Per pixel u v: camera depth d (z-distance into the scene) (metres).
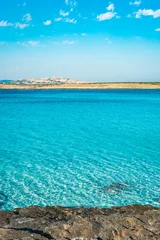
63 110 65.38
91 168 21.19
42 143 29.97
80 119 49.50
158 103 86.56
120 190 17.05
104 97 118.56
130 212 11.82
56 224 9.62
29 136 33.75
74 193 16.52
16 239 8.48
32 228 9.53
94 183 18.09
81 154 25.39
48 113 59.06
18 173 20.02
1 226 9.77
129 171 20.55
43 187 17.39
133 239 8.78
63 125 42.47
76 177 19.16
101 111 63.22
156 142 30.72
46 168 21.16
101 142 30.61
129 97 117.94
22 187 17.39
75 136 33.91
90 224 9.45
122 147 28.25
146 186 17.72
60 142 30.44
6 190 16.92
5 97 119.31
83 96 128.12
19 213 11.73
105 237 8.95
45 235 8.97
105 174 19.81
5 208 14.53
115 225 9.52
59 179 18.78
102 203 15.25
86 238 8.88
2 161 23.06
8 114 56.97
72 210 12.23
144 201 15.59
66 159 23.69
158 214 10.63
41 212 11.82
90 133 35.91
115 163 22.58
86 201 15.45
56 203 15.20
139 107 73.12
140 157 24.50
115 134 35.31
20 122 45.50
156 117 52.44
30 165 21.94
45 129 38.81
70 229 9.27
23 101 94.50
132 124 43.75
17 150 26.83
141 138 32.88
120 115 55.66
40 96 128.38
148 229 9.46
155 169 21.09
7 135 34.31
